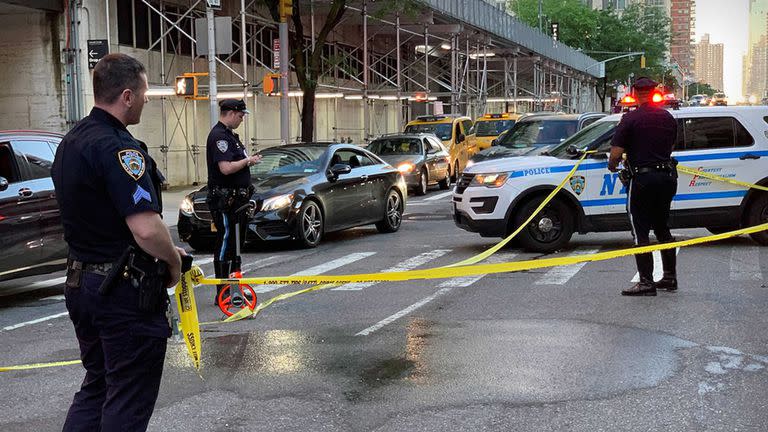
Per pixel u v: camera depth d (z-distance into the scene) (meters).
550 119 18.36
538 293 9.05
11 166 9.23
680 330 7.22
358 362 6.44
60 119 21.08
